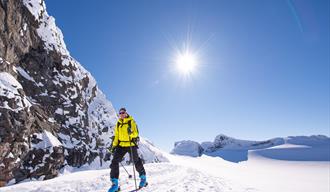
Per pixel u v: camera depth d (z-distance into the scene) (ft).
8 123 52.95
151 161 120.98
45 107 80.69
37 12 88.43
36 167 58.18
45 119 76.23
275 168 405.18
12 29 72.64
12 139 53.11
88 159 86.17
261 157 535.60
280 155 532.32
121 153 23.79
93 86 116.37
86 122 96.78
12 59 72.54
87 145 89.66
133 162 23.54
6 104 54.65
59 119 84.64
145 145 131.34
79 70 109.09
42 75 84.79
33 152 59.16
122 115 24.41
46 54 88.38
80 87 103.55
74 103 94.94
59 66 94.27
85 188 27.32
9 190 26.27
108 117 113.60
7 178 51.11
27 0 85.15
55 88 88.28
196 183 32.76
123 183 29.63
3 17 68.64
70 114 90.33
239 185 37.22
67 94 93.09
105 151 95.30
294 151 551.59
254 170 325.83
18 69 75.66
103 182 30.22
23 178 54.49
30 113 61.52
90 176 36.29
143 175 24.73
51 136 67.92
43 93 82.58
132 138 24.17
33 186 27.84
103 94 122.93
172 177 37.88
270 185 155.63
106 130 104.99
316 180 244.63
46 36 91.56
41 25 90.89
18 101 58.03
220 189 29.81
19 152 54.75
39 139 62.75
